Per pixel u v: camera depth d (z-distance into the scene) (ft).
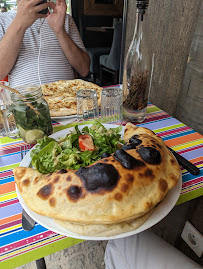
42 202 2.09
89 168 2.14
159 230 5.49
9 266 1.89
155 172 2.17
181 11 4.99
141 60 3.75
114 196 1.95
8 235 2.13
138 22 3.66
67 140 2.94
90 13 14.07
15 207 2.43
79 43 7.43
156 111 4.73
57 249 2.04
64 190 2.06
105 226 1.94
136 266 2.85
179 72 5.51
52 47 6.72
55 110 4.34
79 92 4.04
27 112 3.22
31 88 3.53
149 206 1.96
